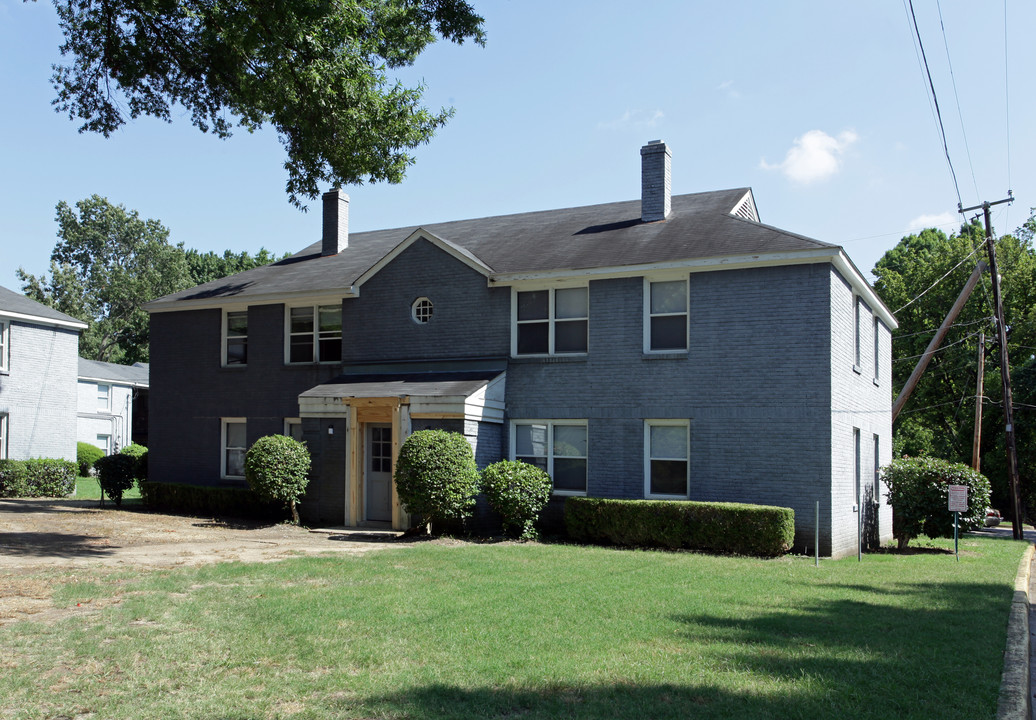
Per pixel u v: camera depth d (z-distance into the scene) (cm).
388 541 1630
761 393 1634
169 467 2336
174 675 633
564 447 1844
